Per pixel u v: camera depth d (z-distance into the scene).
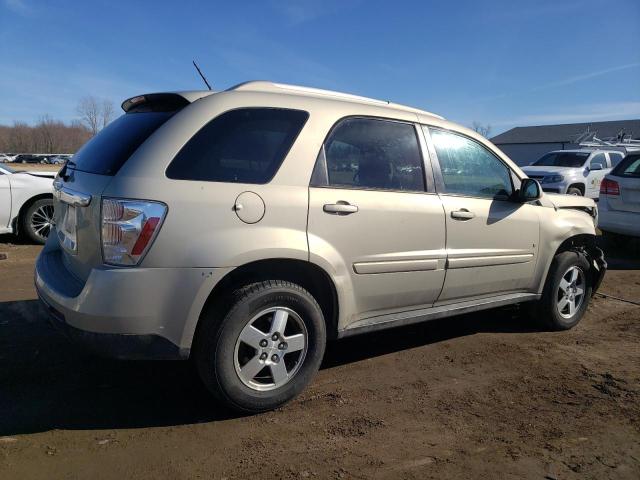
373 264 3.59
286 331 3.32
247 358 3.17
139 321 2.84
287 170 3.27
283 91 3.50
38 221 8.28
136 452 2.85
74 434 3.00
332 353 4.36
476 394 3.68
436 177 4.02
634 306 5.98
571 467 2.84
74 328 2.92
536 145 54.12
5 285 5.83
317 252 3.29
